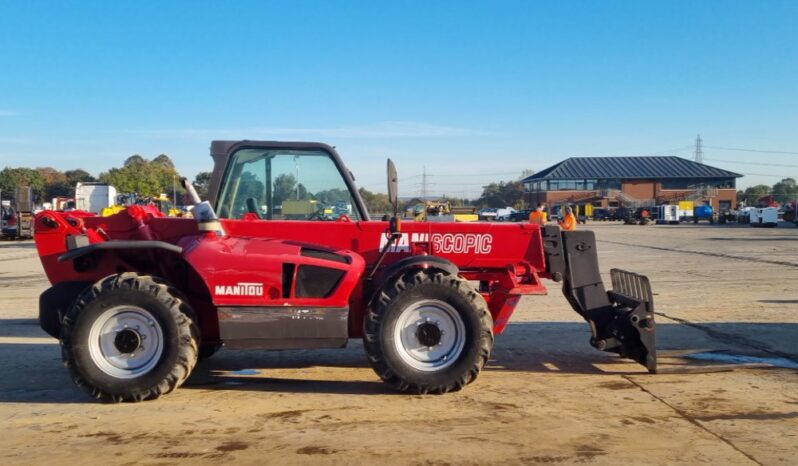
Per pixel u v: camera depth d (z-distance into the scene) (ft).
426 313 17.95
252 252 17.99
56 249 19.49
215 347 22.16
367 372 20.80
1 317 31.83
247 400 17.75
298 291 17.95
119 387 17.08
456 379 17.74
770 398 17.81
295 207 20.75
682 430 15.33
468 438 14.80
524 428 15.44
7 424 15.89
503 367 21.40
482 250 20.20
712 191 263.49
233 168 20.59
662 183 266.98
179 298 17.51
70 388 19.06
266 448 14.28
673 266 55.57
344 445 14.40
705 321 29.07
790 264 56.34
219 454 13.97
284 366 21.63
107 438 14.93
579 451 14.06
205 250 17.84
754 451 14.07
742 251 73.20
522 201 266.16
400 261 18.52
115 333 17.30
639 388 18.81
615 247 82.17
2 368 21.45
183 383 19.47
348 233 19.75
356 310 19.08
